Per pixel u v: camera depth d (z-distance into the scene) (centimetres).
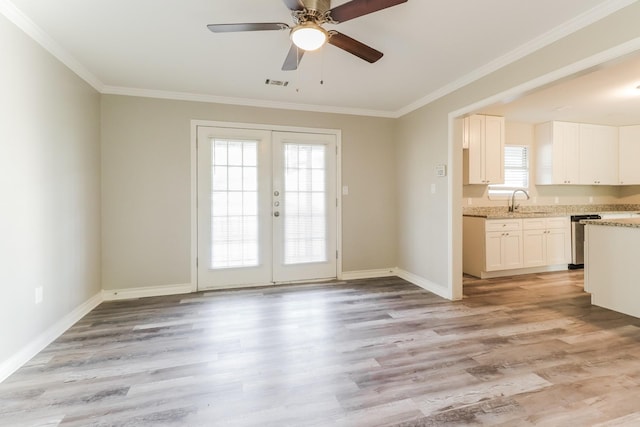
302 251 414
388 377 193
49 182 243
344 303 331
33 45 223
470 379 191
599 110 436
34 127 225
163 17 212
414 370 201
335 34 189
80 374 198
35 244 226
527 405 166
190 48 255
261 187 394
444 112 349
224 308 316
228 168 382
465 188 492
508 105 410
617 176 532
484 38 239
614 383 185
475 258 440
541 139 511
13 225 204
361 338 247
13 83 204
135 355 221
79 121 292
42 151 234
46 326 238
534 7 200
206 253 378
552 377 192
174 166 363
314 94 366
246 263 392
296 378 193
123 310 310
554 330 261
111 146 342
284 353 224
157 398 174
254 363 211
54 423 154
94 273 323
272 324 276
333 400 172
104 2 195
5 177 197
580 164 511
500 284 402
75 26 222
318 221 419
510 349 228
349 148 429
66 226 269
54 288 250
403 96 374
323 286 394
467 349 229
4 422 154
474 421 154
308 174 412
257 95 369
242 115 385
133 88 343
